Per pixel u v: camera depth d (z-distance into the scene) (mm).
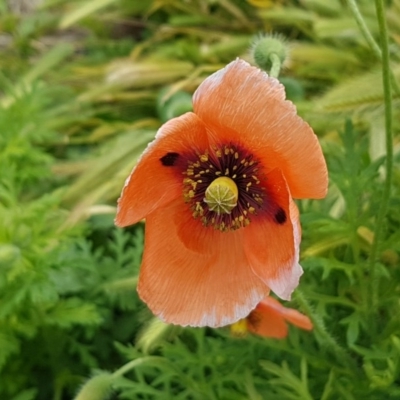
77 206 318
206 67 401
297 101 337
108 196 338
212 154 185
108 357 287
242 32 465
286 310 211
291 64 384
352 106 280
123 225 175
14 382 269
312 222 227
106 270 293
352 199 224
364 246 251
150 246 188
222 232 188
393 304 234
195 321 185
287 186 167
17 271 253
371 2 396
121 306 278
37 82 338
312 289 243
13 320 261
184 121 167
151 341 231
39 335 280
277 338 233
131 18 506
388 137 187
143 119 423
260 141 162
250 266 184
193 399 247
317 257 230
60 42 507
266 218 183
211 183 184
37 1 535
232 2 478
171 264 188
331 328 244
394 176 255
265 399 229
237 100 158
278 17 421
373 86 279
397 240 218
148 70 407
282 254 174
